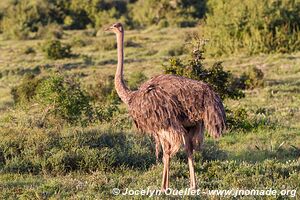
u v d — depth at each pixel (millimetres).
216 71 52906
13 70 114375
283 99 70312
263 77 84938
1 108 73188
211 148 41312
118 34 32562
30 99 70250
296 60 106500
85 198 28609
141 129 29953
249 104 66625
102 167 36125
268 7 124875
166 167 29188
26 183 32844
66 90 53438
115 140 40656
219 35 128500
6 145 38688
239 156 40938
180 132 28484
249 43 123438
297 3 124500
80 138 39938
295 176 31891
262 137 48531
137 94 29953
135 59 124438
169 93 28688
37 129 42625
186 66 52500
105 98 72125
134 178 33000
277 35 121875
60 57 129750
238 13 127562
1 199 29406
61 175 35219
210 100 28422
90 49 151250
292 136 49281
